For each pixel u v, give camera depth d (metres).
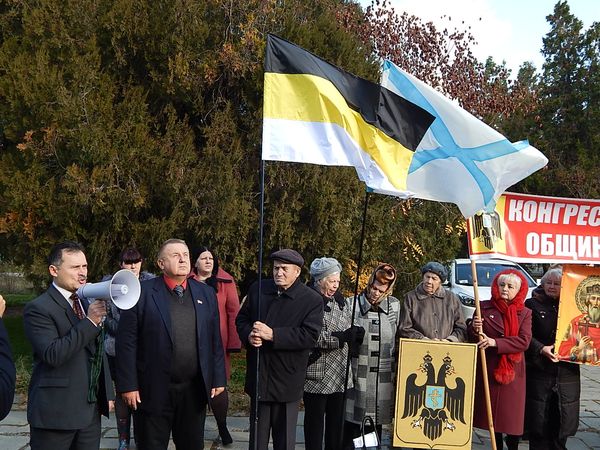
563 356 5.23
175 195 8.42
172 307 4.26
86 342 3.65
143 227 8.41
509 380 5.09
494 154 4.78
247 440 6.15
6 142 9.90
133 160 8.29
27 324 3.68
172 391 4.22
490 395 5.16
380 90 4.59
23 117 8.30
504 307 5.15
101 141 8.00
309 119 4.42
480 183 4.75
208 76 8.71
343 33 9.67
